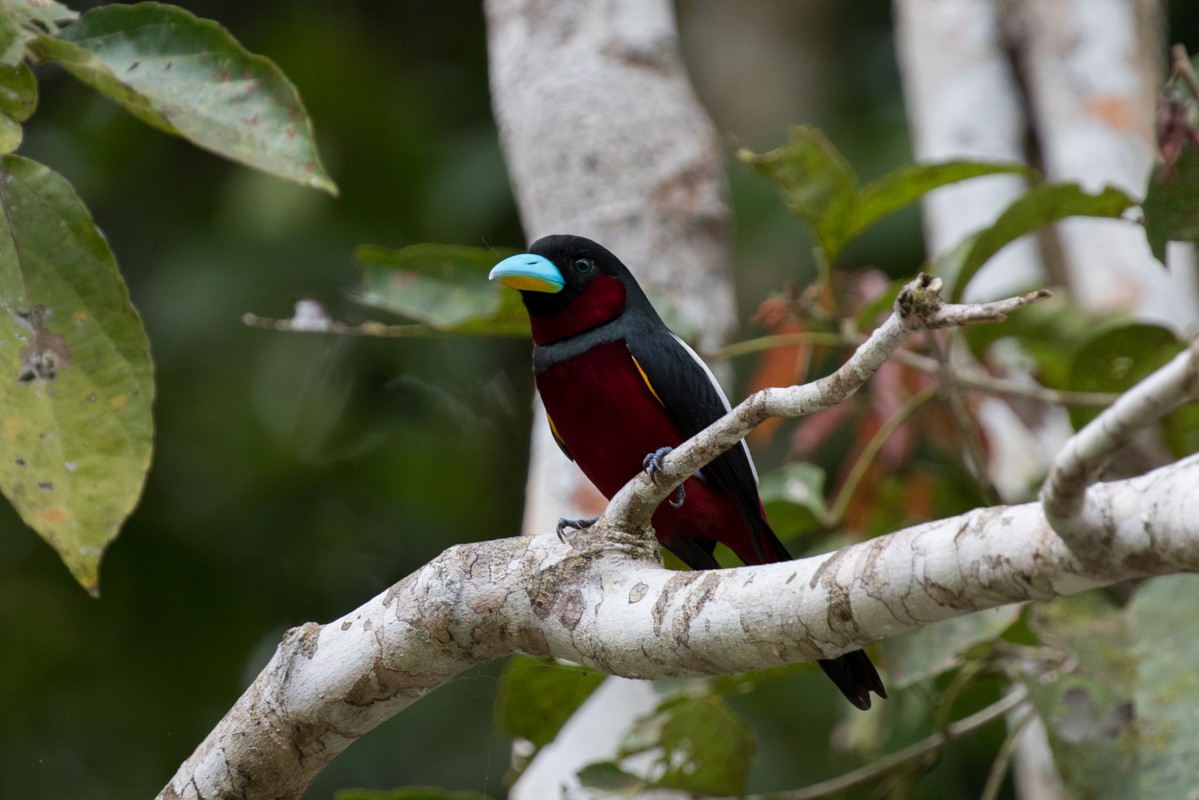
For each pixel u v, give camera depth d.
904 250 15.42
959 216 11.95
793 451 10.78
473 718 14.46
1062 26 11.95
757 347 8.92
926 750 8.80
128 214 16.03
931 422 10.27
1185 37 17.25
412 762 14.30
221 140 6.75
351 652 5.84
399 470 15.48
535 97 10.36
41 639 14.73
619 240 9.94
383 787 14.20
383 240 15.44
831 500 13.05
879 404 10.30
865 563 4.82
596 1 10.55
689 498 8.23
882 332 4.67
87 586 6.64
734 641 5.11
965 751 14.00
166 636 14.96
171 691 14.85
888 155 16.08
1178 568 4.17
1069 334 10.10
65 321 6.55
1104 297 11.15
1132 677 7.80
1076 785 7.58
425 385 15.72
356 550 15.38
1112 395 8.66
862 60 18.03
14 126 6.26
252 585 15.14
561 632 5.54
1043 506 4.25
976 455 7.88
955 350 10.51
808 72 18.17
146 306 15.50
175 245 15.53
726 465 8.06
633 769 9.09
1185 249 11.35
